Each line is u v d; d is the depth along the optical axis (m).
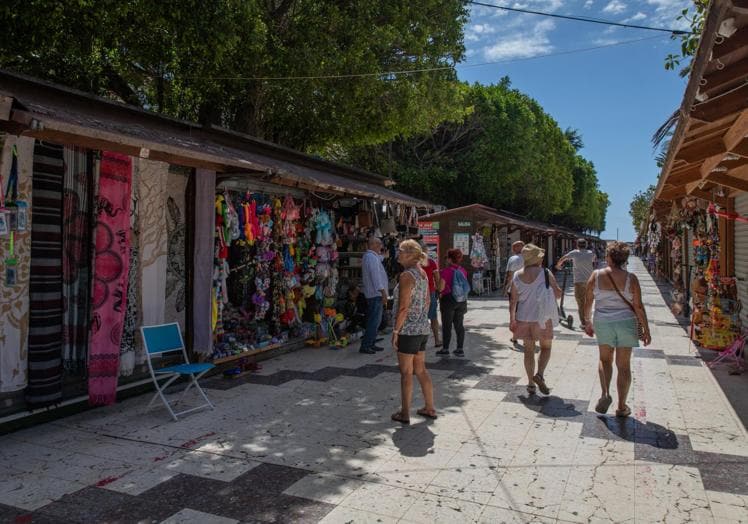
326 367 7.69
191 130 8.05
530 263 6.14
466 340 9.93
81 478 3.99
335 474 4.05
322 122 12.84
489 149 26.11
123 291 5.67
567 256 10.97
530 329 6.07
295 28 11.43
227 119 13.62
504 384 6.68
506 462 4.25
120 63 11.37
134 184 5.90
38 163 4.99
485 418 5.36
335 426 5.16
